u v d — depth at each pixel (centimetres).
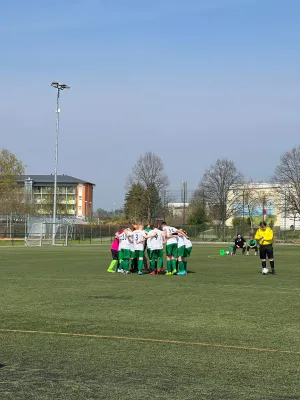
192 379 687
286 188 8406
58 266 2706
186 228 8638
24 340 910
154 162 10762
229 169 10350
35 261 3138
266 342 898
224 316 1150
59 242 6950
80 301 1380
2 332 976
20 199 9100
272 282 1914
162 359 786
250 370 731
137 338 927
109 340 912
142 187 10762
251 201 10419
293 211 8225
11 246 5853
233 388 650
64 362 768
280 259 3584
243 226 8438
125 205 11125
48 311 1213
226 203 10481
